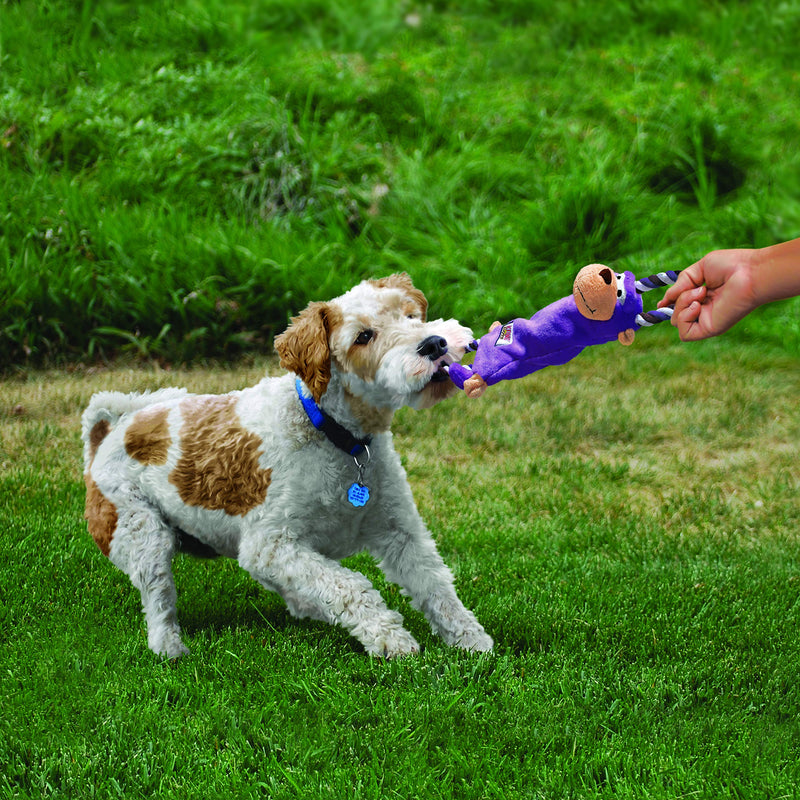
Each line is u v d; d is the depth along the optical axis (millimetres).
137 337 10578
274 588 4902
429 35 16406
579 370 10430
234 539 4840
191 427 4875
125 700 4289
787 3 17078
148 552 4855
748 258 3254
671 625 5062
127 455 4988
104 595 5535
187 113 13250
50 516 6641
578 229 11953
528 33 16562
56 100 13461
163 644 4832
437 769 3748
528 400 9469
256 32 15719
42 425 8742
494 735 3947
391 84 14477
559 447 8445
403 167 12898
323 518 4641
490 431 8664
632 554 6234
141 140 12734
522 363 4000
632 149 13406
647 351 10945
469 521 6805
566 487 7488
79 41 14531
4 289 10422
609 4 17109
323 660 4645
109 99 13406
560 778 3631
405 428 8852
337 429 4535
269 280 10812
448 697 4172
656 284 3746
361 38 16031
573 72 15484
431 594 4750
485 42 16359
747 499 7336
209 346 10547
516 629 5016
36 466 7707
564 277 11430
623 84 15078
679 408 9188
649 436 8641
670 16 16906
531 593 5531
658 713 4156
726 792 3529
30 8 15008
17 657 4781
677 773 3637
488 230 12211
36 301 10453
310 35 16000
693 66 15289
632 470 7883
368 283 4672
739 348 10914
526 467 7906
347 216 12117
